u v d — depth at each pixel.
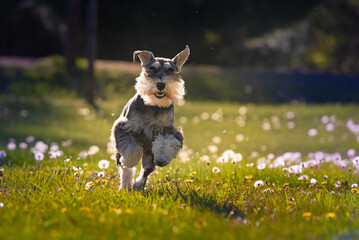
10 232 4.30
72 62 29.73
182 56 6.63
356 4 44.28
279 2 43.19
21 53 37.59
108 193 6.13
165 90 6.12
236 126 21.42
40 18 38.00
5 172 7.16
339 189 7.17
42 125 19.28
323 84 32.97
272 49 45.47
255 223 4.90
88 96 25.05
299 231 4.52
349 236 4.23
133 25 40.91
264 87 31.34
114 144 6.39
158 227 4.56
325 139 18.59
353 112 25.25
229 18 42.94
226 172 7.88
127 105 6.67
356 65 47.28
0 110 22.52
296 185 7.46
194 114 23.86
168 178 7.80
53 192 6.07
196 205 5.59
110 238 4.21
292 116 23.83
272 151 15.35
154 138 6.34
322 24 45.81
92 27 24.72
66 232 4.36
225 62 43.81
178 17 41.44
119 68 30.92
